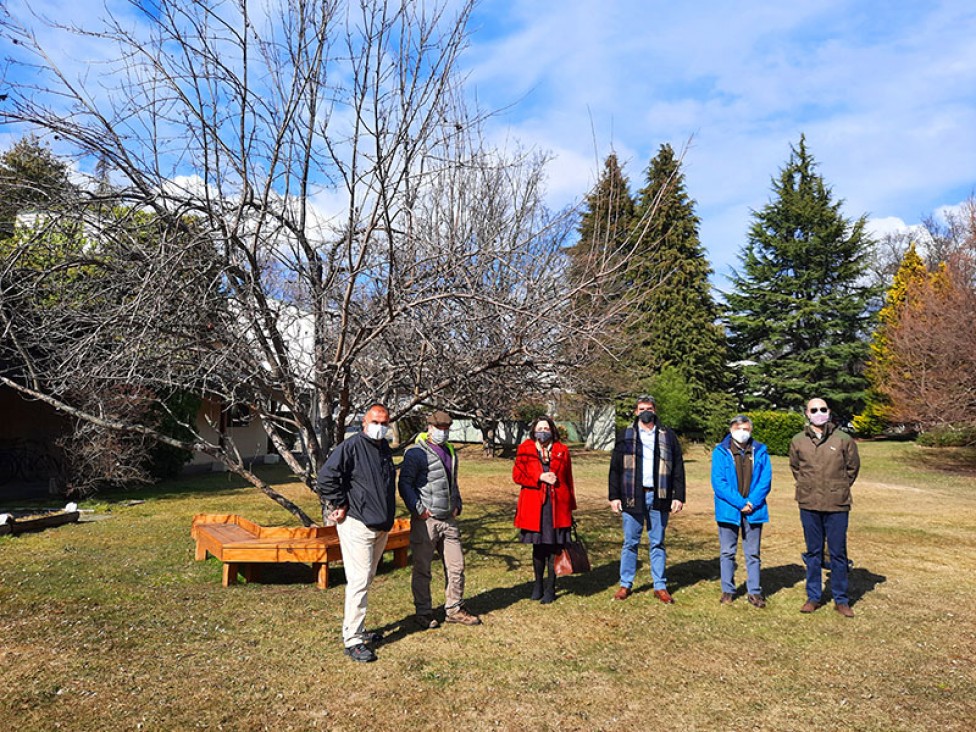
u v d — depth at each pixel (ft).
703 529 33.17
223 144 19.29
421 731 11.65
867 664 15.14
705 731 11.87
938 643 16.53
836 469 18.97
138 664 14.30
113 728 11.39
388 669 14.32
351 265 19.71
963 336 63.26
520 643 16.14
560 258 21.84
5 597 19.01
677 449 20.38
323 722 11.87
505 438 73.67
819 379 116.88
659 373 102.58
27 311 19.11
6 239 21.25
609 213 21.72
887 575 23.62
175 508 37.32
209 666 14.29
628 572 20.38
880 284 118.83
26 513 34.53
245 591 20.27
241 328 20.21
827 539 19.22
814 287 119.75
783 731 11.91
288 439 57.26
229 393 20.66
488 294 19.71
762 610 19.17
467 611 18.63
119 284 18.35
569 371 20.75
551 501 19.25
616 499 20.45
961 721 12.32
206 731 11.42
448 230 21.86
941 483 55.16
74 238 19.74
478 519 35.70
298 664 14.49
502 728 11.82
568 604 19.51
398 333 21.40
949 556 26.84
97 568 22.84
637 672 14.49
